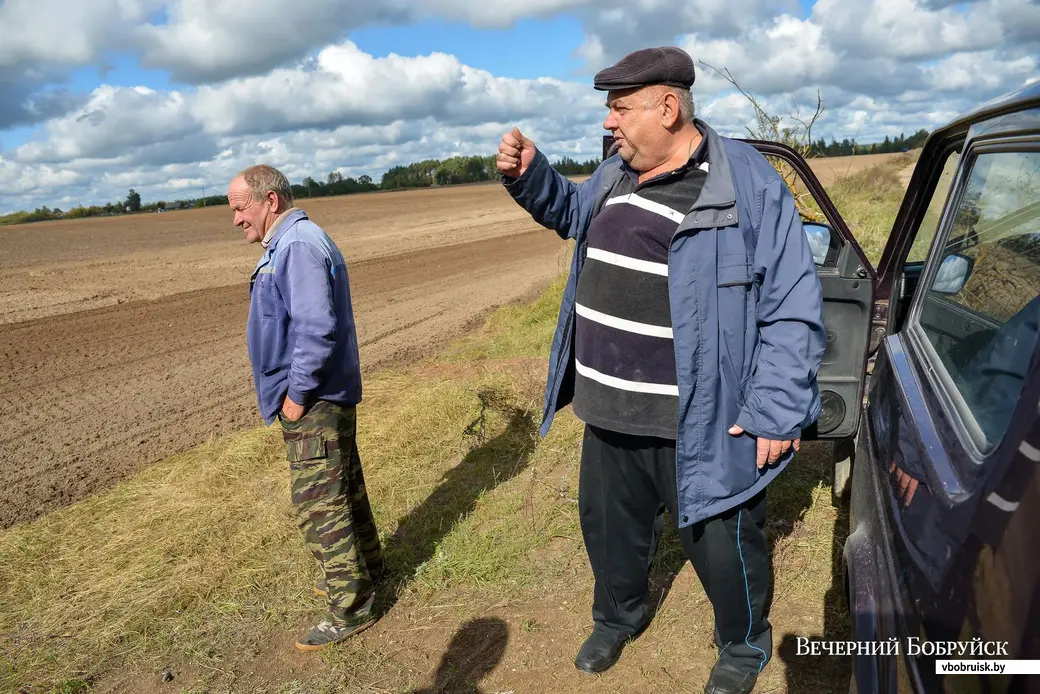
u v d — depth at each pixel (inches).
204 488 163.9
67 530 152.3
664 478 90.7
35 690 106.7
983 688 40.6
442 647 111.0
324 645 112.3
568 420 192.5
